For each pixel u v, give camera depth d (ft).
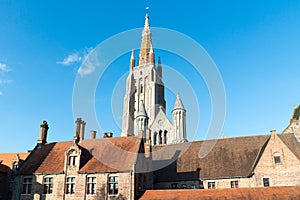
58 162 131.23
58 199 118.93
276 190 99.81
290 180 118.01
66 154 125.49
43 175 126.11
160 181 143.23
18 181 128.47
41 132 151.94
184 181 139.54
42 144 149.38
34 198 122.93
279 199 94.73
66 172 122.93
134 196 108.78
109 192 113.19
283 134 146.82
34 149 145.79
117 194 111.45
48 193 122.62
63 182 121.39
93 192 115.96
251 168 132.57
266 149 126.31
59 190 120.67
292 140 141.38
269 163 123.24
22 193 126.62
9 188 142.20
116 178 114.42
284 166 120.88
